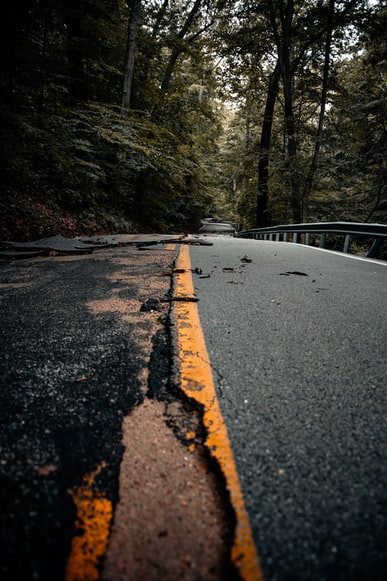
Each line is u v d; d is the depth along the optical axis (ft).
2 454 4.17
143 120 44.32
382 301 11.31
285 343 7.59
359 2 51.26
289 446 4.38
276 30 61.16
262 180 70.79
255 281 13.97
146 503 3.59
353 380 6.07
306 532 3.24
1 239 22.43
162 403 5.30
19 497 3.58
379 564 2.96
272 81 70.03
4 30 20.02
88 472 3.96
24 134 26.35
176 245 27.30
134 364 6.49
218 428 4.68
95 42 40.14
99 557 3.03
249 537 3.18
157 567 2.96
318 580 2.82
